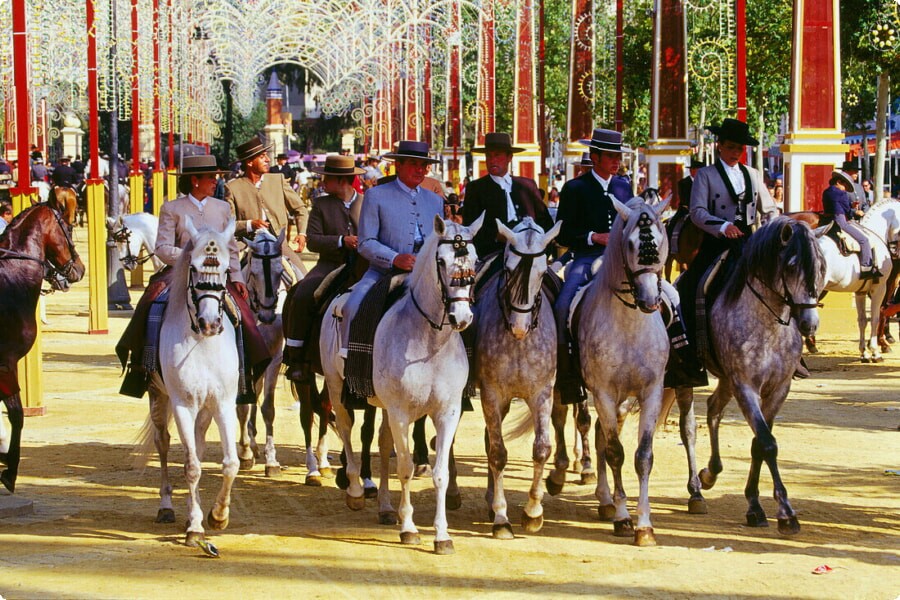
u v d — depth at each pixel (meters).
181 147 44.44
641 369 9.61
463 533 9.91
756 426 9.92
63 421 15.06
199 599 8.02
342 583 8.41
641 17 41.84
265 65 61.62
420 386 9.20
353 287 10.38
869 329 23.11
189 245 9.48
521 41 37.78
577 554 9.21
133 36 29.70
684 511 10.73
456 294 8.71
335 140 96.00
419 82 53.00
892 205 19.92
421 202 10.44
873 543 9.54
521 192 11.14
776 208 11.35
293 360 11.51
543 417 9.81
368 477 11.33
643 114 44.06
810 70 22.50
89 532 9.88
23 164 15.13
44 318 24.78
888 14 24.00
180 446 13.84
